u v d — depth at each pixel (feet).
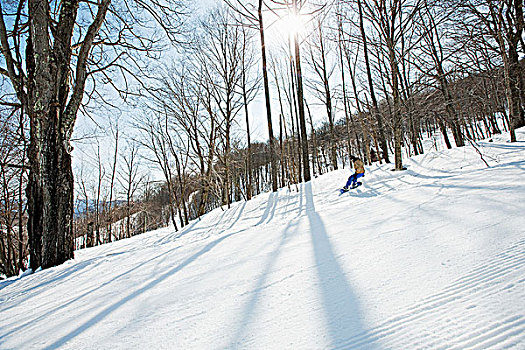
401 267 6.17
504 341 3.38
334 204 22.79
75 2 21.86
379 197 16.71
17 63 22.44
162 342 4.95
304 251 9.01
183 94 49.47
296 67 41.22
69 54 21.62
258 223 24.59
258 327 4.84
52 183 19.92
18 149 35.88
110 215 86.53
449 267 5.69
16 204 48.26
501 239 6.45
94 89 25.90
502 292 4.42
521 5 30.40
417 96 33.14
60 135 20.61
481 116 59.41
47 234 19.71
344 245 8.66
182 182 52.08
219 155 49.62
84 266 16.88
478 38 35.09
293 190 36.76
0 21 21.45
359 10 30.12
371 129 46.21
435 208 10.38
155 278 9.91
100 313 7.27
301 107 41.22
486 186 11.55
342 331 4.24
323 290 5.82
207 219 38.83
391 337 3.88
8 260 45.24
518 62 32.40
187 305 6.52
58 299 10.26
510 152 22.03
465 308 4.24
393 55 27.17
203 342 4.68
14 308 10.41
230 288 7.09
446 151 31.24
